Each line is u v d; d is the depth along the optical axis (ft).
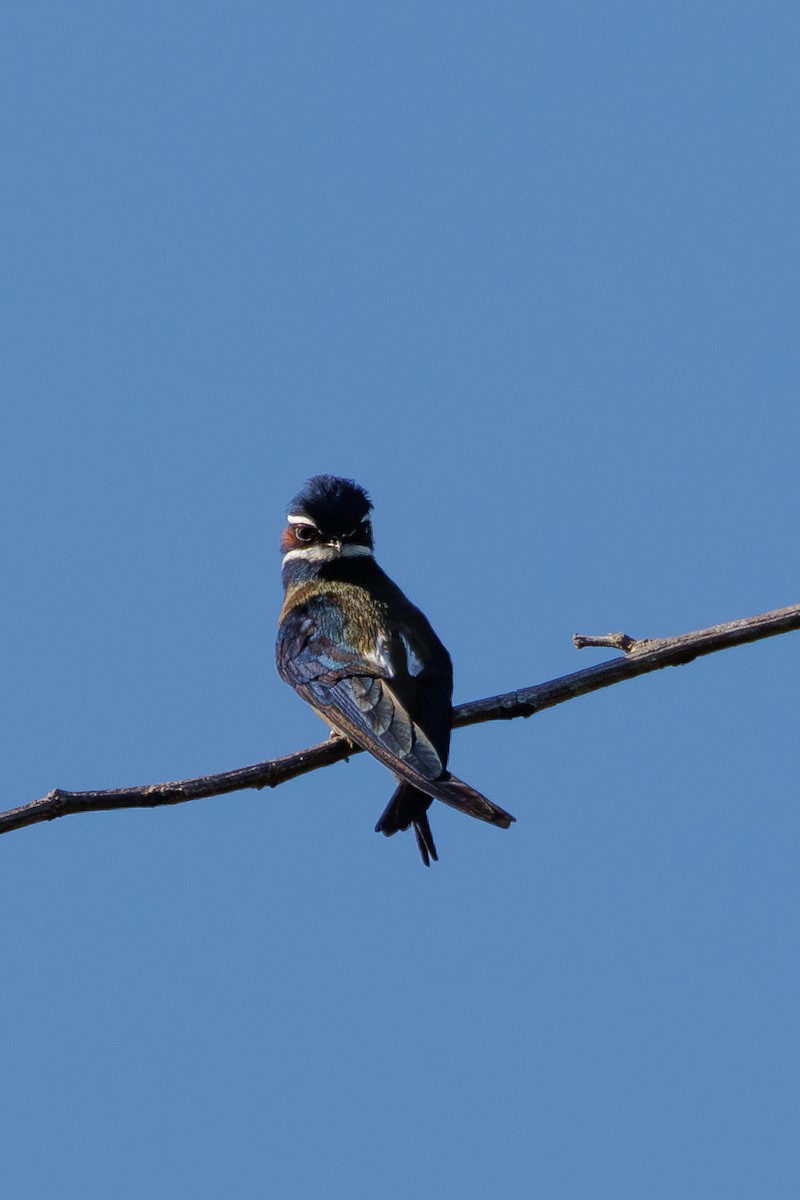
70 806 34.17
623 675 39.17
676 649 38.83
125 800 34.83
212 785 36.35
